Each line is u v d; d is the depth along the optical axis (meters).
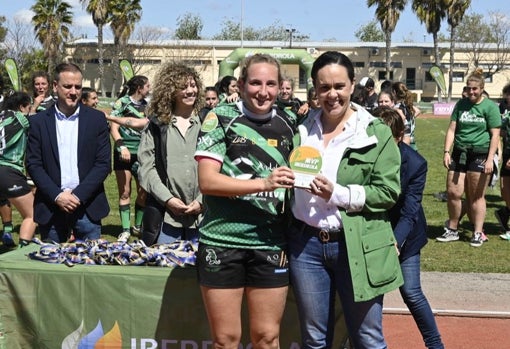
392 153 3.38
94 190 4.93
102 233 8.85
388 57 55.53
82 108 5.02
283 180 3.21
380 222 3.45
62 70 4.87
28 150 4.96
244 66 3.41
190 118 4.92
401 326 5.48
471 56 61.72
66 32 52.38
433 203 11.56
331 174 3.38
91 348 4.12
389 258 3.45
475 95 7.87
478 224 8.26
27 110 7.47
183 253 4.34
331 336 3.58
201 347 4.02
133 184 13.68
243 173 3.38
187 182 4.80
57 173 4.92
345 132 3.38
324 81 3.29
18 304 4.14
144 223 4.92
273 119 3.47
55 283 4.10
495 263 7.41
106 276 4.04
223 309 3.41
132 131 8.03
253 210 3.36
